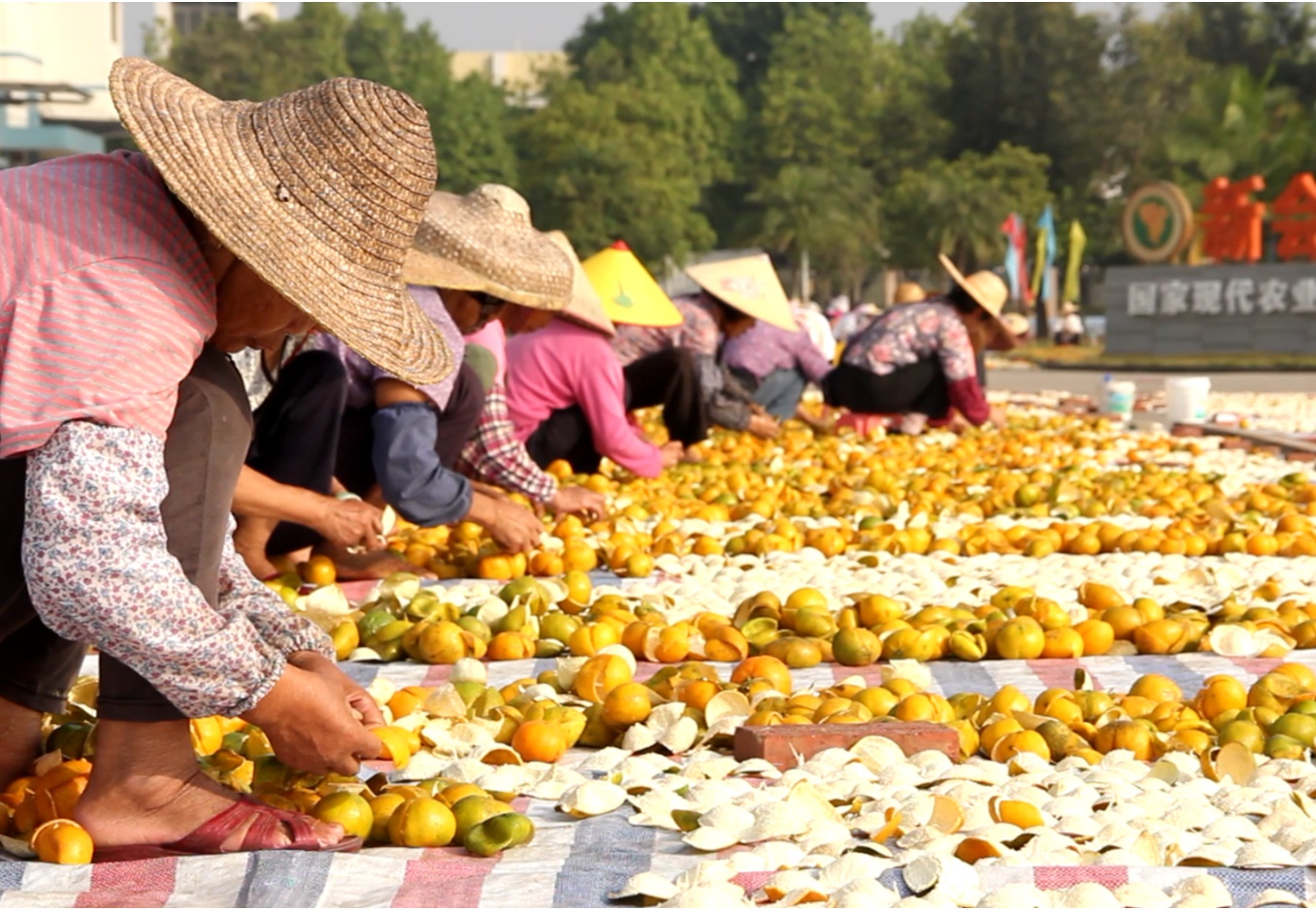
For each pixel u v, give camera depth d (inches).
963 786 141.9
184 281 125.5
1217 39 3732.8
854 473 395.9
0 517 126.3
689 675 179.9
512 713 168.7
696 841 131.3
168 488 124.7
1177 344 1544.0
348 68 3917.3
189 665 124.7
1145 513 346.3
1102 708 171.6
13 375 119.2
